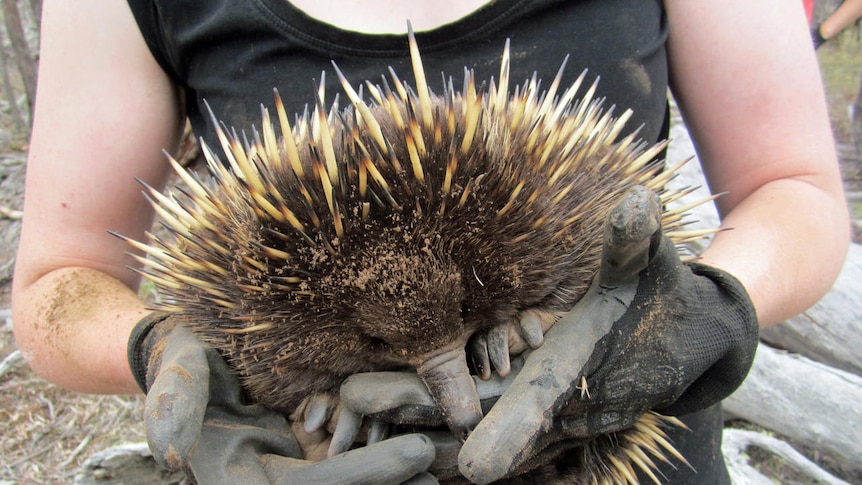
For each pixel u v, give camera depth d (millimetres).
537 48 461
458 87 457
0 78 2721
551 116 373
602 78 466
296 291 318
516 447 306
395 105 325
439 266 315
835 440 927
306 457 371
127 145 518
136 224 551
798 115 498
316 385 356
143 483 910
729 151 525
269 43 468
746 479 902
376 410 333
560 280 353
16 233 1734
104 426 1200
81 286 514
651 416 420
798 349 1090
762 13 496
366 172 305
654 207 294
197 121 558
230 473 337
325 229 312
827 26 1379
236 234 335
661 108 507
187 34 486
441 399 322
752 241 473
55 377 520
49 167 517
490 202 323
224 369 358
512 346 349
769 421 991
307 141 348
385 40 453
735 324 361
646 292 339
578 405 347
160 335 396
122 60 517
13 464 1119
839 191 516
